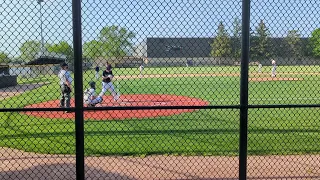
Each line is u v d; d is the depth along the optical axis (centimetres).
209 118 950
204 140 707
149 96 1504
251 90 1495
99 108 346
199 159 577
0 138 732
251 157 590
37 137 737
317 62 494
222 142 691
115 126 839
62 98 1045
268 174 493
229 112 1016
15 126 860
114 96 1254
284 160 571
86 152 614
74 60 333
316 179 470
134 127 829
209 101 1332
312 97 1355
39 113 1038
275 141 704
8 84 1647
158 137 731
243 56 356
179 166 536
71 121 920
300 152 621
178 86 1778
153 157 590
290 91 1498
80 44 333
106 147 650
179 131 789
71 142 691
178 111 1057
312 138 732
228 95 1468
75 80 337
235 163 553
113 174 494
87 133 763
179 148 644
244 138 369
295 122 909
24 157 589
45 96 1359
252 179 470
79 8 327
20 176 485
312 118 966
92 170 512
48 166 535
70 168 522
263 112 1061
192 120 922
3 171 508
